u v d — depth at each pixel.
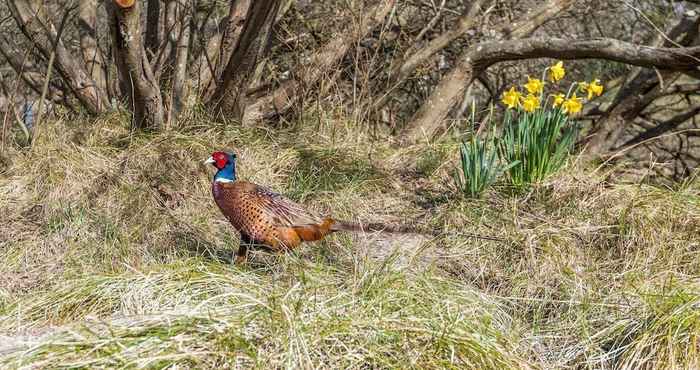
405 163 7.43
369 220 6.28
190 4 8.44
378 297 4.55
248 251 5.35
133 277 4.80
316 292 4.58
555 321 5.05
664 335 4.43
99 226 5.86
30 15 7.37
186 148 6.80
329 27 8.94
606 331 4.75
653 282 5.34
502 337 4.49
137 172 6.56
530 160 6.56
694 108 10.41
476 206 6.30
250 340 3.98
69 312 4.64
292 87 8.38
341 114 8.04
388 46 9.70
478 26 9.85
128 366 3.69
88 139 7.11
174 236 5.87
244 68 7.52
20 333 4.46
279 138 7.60
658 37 10.33
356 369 3.96
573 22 11.18
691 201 6.31
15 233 5.88
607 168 7.99
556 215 6.23
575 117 11.00
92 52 8.52
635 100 9.91
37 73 8.22
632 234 5.80
